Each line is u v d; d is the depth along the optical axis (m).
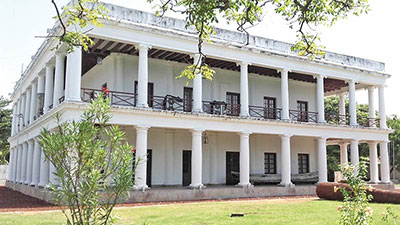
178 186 21.19
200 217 11.66
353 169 7.58
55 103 18.12
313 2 8.26
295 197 19.70
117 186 5.16
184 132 21.97
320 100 23.27
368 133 25.19
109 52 20.19
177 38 18.55
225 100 23.55
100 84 21.41
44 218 11.49
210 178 22.73
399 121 44.22
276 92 25.80
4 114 51.72
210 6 7.88
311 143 27.28
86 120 5.41
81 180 5.25
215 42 19.45
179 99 20.06
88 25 16.41
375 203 15.87
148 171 20.67
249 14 8.30
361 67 25.61
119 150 5.35
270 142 25.34
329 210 13.32
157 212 12.96
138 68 19.11
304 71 22.80
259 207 14.44
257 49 20.84
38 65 22.59
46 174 19.20
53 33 17.08
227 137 23.67
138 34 17.59
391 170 44.69
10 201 17.77
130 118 17.16
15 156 29.03
